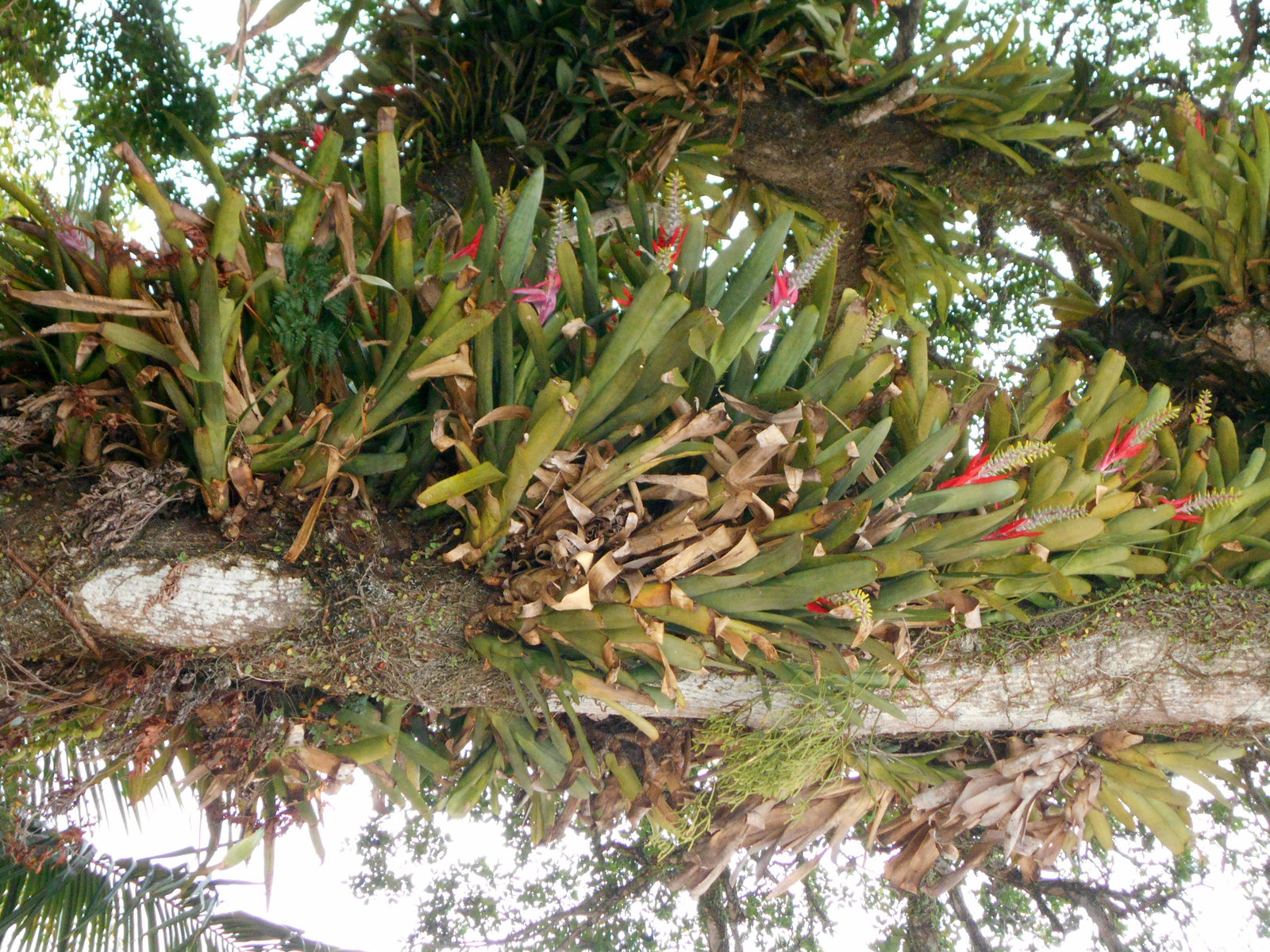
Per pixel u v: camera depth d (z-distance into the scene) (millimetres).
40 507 1746
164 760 1934
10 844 1964
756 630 1880
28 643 1759
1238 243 2504
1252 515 2215
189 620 1792
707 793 2268
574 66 2807
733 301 1863
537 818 2283
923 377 2107
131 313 1693
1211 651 2100
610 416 1841
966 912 3863
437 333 1809
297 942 2432
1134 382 2691
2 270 1787
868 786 2195
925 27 4102
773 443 1790
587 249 1949
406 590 1876
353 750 1962
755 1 2750
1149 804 2229
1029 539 1944
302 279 1820
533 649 1900
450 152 2881
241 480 1798
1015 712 2131
